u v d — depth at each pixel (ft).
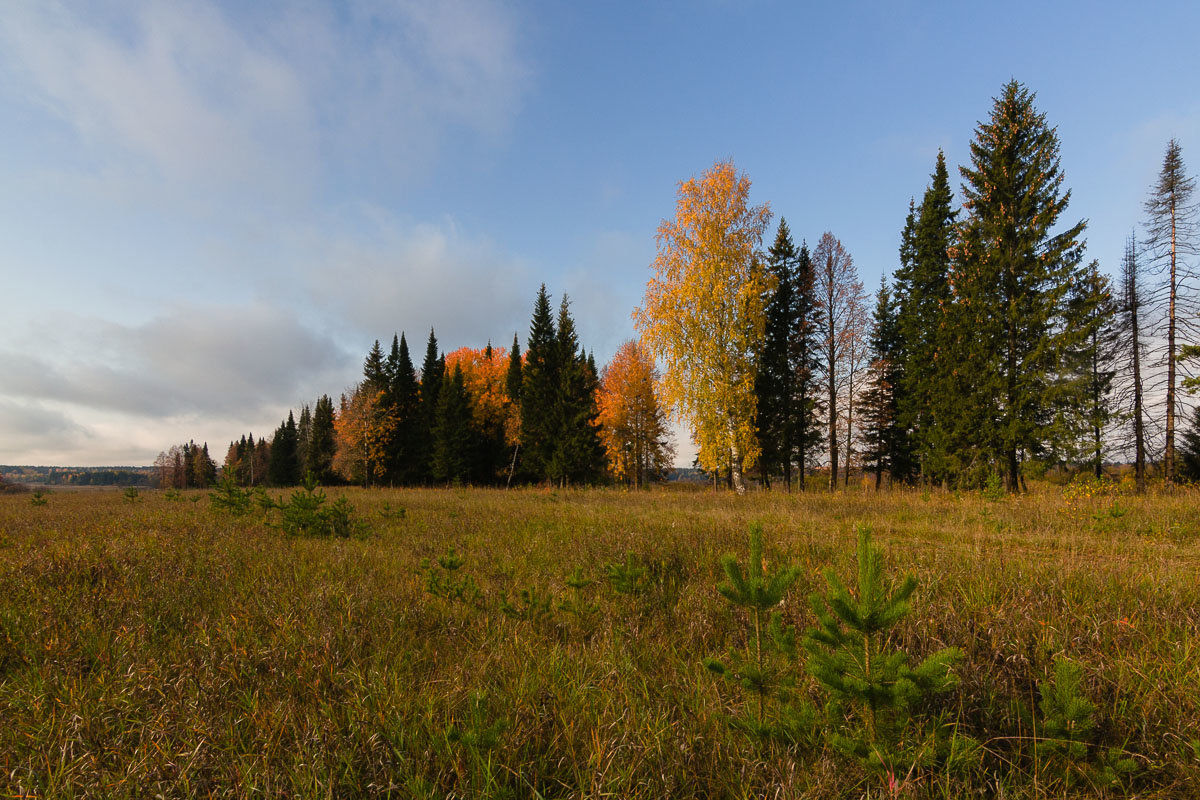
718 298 59.52
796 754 7.49
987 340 59.72
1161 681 8.94
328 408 185.78
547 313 134.41
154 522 31.99
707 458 61.87
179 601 15.11
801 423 79.15
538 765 7.38
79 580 17.11
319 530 28.02
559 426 110.32
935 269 75.31
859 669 6.94
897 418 78.54
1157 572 17.08
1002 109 61.41
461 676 9.95
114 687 9.55
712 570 18.29
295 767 6.98
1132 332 63.72
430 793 6.48
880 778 6.56
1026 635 11.18
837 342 71.72
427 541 26.40
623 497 57.98
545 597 14.62
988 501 44.80
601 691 9.33
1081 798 6.59
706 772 7.23
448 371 154.61
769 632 8.39
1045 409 56.95
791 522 31.55
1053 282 56.49
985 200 61.31
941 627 11.89
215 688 9.43
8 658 11.12
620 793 6.72
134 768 6.97
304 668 10.20
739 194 60.90
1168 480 57.16
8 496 76.79
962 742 6.90
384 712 8.38
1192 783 6.67
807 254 80.07
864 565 6.92
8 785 6.89
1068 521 31.99
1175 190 57.47
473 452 130.72
